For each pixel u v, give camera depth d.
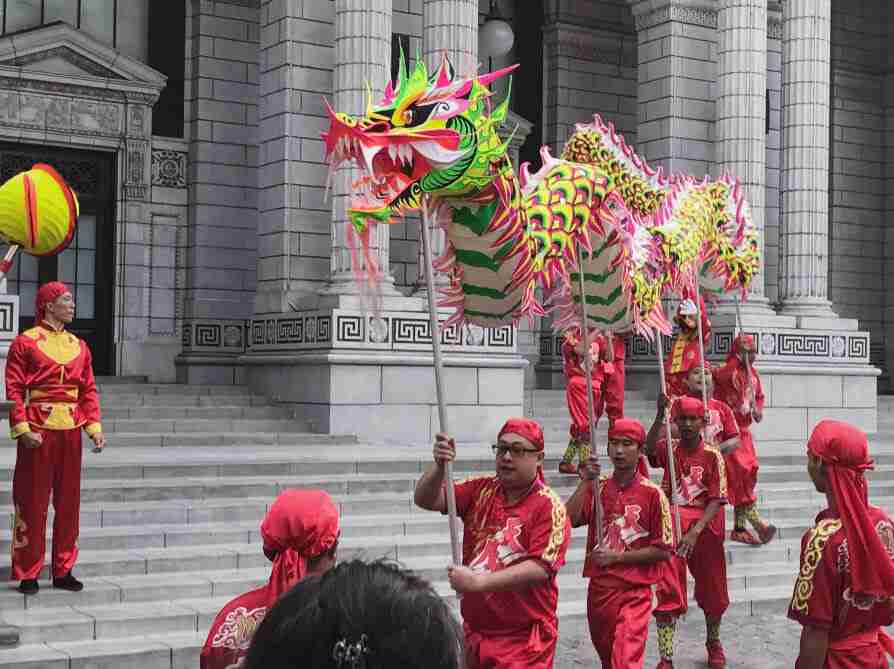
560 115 22.53
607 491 7.32
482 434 17.14
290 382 16.98
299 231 17.50
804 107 20.48
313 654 1.75
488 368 17.22
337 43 17.20
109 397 16.23
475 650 5.74
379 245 16.86
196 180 19.22
